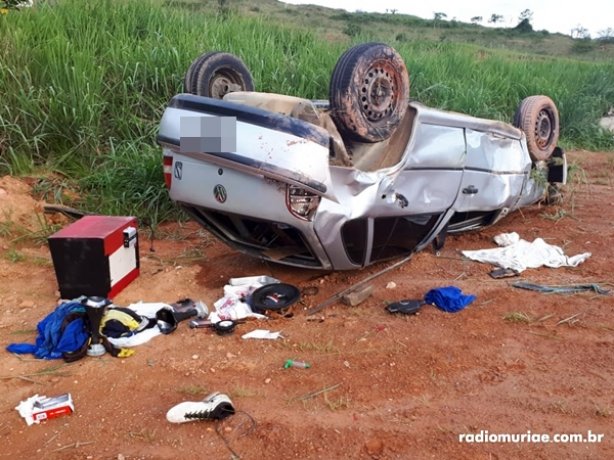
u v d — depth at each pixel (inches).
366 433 128.6
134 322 171.3
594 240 255.1
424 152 207.2
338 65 183.5
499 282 208.1
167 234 263.6
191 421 131.3
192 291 201.0
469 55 625.6
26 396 143.1
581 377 151.1
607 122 619.5
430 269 219.8
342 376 149.7
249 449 123.6
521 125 269.4
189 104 179.0
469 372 152.9
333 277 208.2
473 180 230.8
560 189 332.2
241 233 200.7
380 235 199.6
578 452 123.9
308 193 171.0
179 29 429.1
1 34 340.5
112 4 433.1
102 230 191.3
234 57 228.4
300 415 134.5
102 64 361.1
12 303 193.5
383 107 191.2
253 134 166.1
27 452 124.0
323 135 170.1
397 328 173.9
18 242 241.8
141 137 321.1
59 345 159.6
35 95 323.3
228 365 154.5
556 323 178.2
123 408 138.0
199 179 181.3
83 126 315.3
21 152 305.7
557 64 721.6
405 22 1846.7
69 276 187.2
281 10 1599.4
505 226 274.8
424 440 126.9
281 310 181.5
